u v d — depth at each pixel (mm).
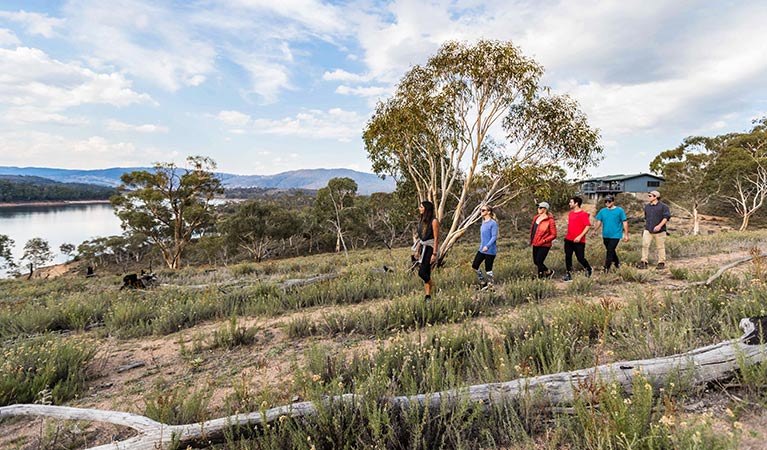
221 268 16969
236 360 4477
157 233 44688
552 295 6238
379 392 2625
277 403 2951
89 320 7031
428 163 11586
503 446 2219
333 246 62938
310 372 3590
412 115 9727
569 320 3980
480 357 3242
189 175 42188
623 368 2551
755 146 40250
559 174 10555
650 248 11500
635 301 4449
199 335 5438
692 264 8570
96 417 2572
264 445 2242
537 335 3506
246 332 5148
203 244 49250
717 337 3236
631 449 1776
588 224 7328
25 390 3543
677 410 2197
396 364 3389
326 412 2420
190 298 8031
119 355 5055
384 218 54531
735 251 10242
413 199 13055
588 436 1983
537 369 3113
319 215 54156
